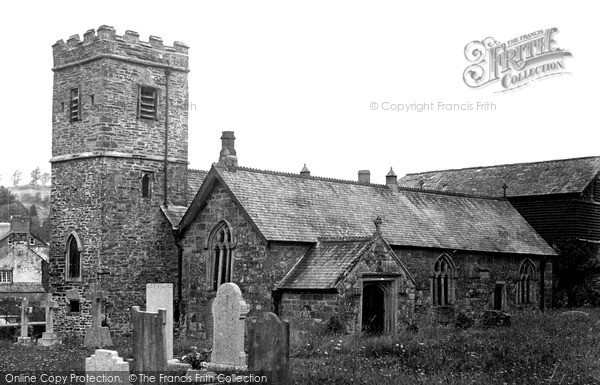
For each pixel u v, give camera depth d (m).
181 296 40.78
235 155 40.66
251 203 37.78
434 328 36.28
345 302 34.38
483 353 27.00
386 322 36.31
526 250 48.41
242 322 24.70
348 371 23.80
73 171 42.31
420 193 47.88
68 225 42.31
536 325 37.50
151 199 42.59
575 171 57.88
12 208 163.00
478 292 45.31
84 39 42.22
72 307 41.81
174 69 43.88
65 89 43.19
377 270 35.75
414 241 41.78
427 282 42.31
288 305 35.88
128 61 42.03
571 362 24.94
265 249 36.41
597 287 54.34
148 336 21.33
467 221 47.78
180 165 43.94
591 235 57.09
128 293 41.28
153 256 42.28
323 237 38.03
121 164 41.56
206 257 39.44
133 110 42.22
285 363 19.36
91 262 41.00
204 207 39.69
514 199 58.38
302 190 41.06
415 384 21.78
